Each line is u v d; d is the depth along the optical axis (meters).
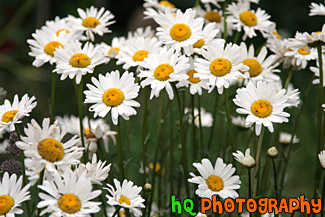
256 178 0.80
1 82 1.61
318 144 0.85
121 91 0.80
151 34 0.96
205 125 1.04
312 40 0.82
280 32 1.42
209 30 0.85
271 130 0.77
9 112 0.78
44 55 0.88
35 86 1.59
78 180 0.73
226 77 0.80
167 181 0.99
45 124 0.76
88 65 0.83
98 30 0.91
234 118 0.93
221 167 0.79
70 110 1.59
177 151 1.03
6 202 0.74
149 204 0.84
